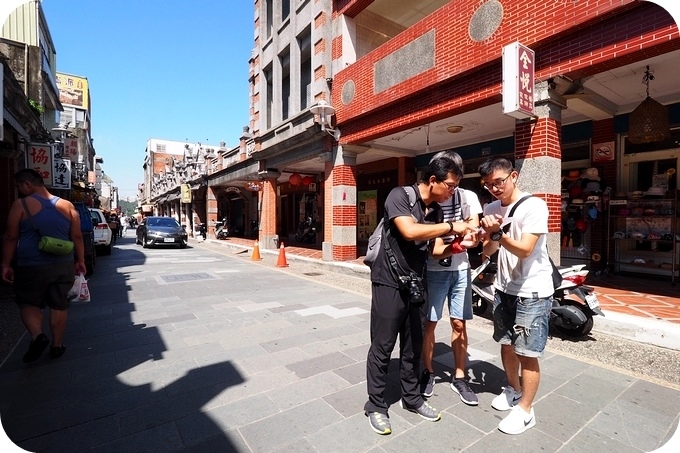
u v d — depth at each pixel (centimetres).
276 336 438
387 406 265
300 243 1692
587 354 383
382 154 1082
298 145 1111
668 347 382
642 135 557
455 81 630
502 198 262
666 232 649
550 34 477
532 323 242
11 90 692
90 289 719
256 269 1006
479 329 466
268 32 1345
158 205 4509
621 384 314
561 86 498
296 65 1103
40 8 1217
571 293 423
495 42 547
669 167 659
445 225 241
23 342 418
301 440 236
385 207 260
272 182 1380
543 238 251
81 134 2083
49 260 351
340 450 227
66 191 1403
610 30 436
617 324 421
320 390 304
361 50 954
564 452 224
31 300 351
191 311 552
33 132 947
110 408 274
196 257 1308
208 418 261
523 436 241
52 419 259
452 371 346
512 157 879
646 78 544
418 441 236
